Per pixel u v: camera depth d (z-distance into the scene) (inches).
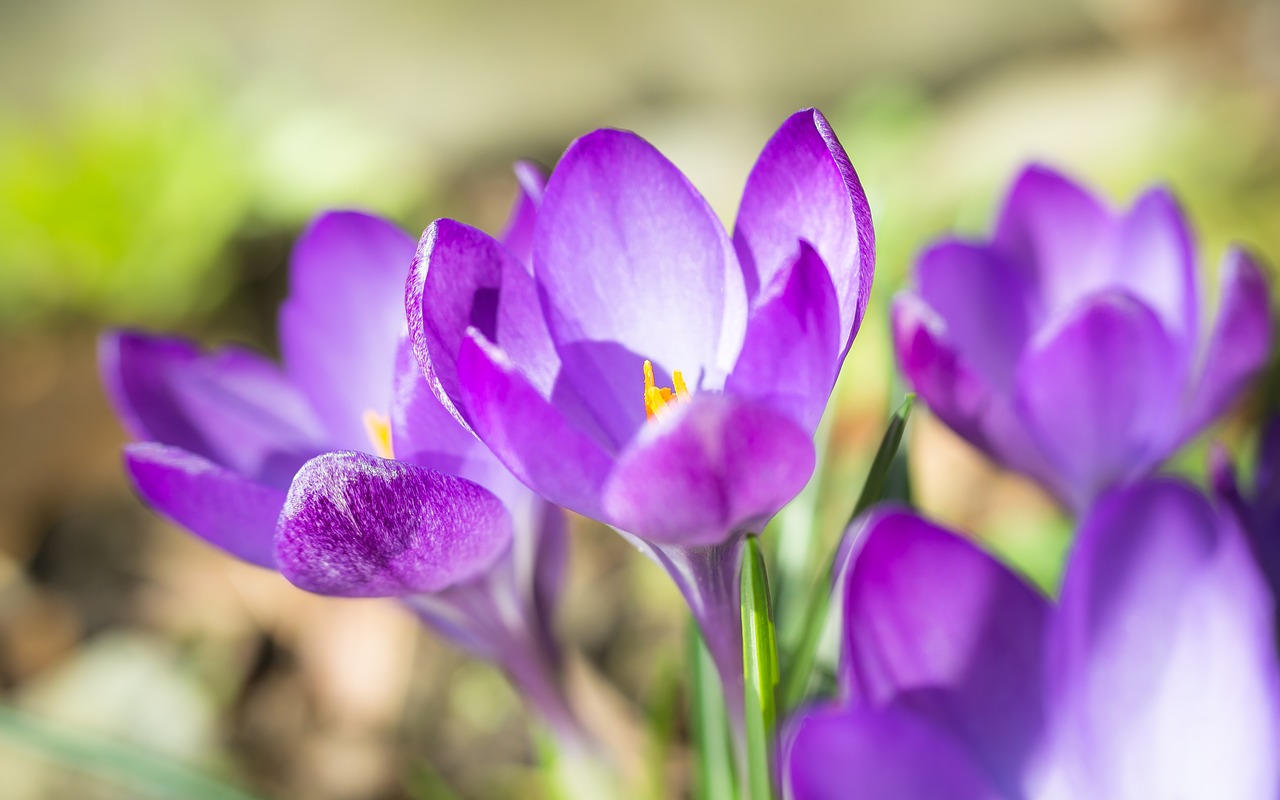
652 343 9.5
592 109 38.8
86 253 31.6
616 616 21.0
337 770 19.5
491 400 8.7
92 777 19.2
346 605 21.6
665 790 16.4
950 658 9.2
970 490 21.3
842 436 20.2
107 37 40.2
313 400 11.0
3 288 31.9
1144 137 30.8
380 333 11.0
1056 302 12.5
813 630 11.3
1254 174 28.1
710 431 8.4
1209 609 9.1
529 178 10.4
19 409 27.3
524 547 11.2
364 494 9.2
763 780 9.9
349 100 38.7
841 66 38.8
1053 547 17.4
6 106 39.4
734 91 38.9
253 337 31.2
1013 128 33.7
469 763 19.2
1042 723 9.3
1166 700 9.2
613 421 9.5
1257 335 11.4
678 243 9.5
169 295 31.9
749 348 8.8
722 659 10.1
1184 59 35.4
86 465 26.8
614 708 17.8
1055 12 38.1
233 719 20.8
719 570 9.7
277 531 9.4
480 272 9.3
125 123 33.6
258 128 33.6
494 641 11.5
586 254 9.5
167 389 11.1
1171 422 11.5
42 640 23.1
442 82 38.6
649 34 39.0
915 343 11.0
